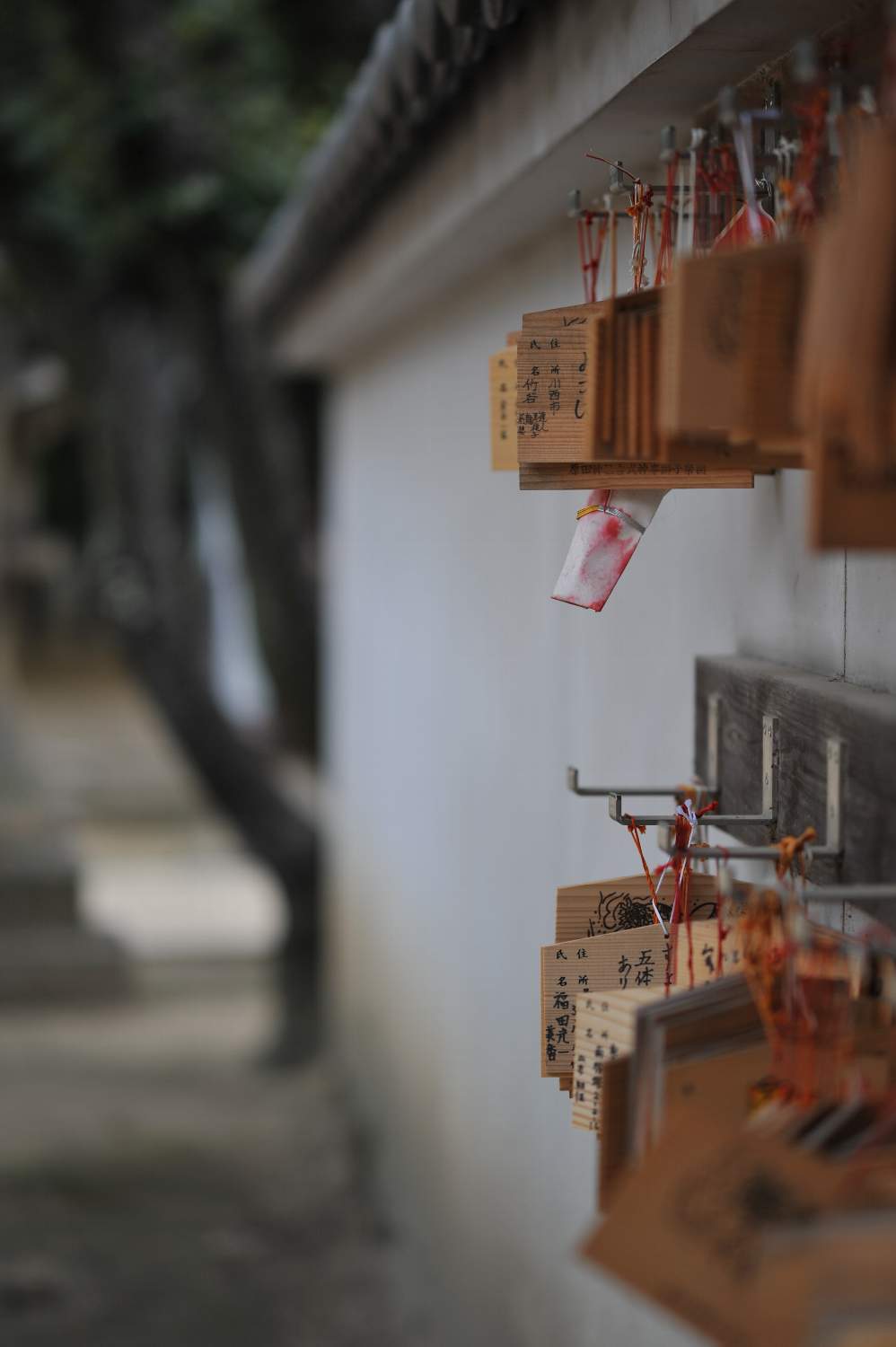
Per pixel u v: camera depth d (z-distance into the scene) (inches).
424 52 117.6
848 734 71.9
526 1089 161.2
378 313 222.4
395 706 241.9
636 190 84.1
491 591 176.1
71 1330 213.3
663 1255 52.6
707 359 58.5
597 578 83.8
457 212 140.3
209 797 406.6
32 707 812.0
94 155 331.6
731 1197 52.0
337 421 307.4
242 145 334.6
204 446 422.6
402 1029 237.8
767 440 59.9
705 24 76.1
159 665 402.3
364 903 276.2
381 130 145.2
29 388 657.6
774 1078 63.5
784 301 57.0
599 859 133.6
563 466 82.9
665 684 116.6
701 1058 63.3
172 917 475.2
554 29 104.3
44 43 329.4
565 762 146.0
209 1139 286.8
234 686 606.9
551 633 151.2
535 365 80.3
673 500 115.3
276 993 381.7
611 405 69.1
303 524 390.3
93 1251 239.5
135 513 400.5
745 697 89.7
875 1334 44.0
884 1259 46.5
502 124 120.2
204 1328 214.1
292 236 210.7
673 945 76.7
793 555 91.5
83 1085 322.7
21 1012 387.2
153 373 386.9
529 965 159.8
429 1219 214.5
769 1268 48.3
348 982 296.2
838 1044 63.1
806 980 65.8
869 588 79.7
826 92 67.0
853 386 47.9
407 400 227.8
